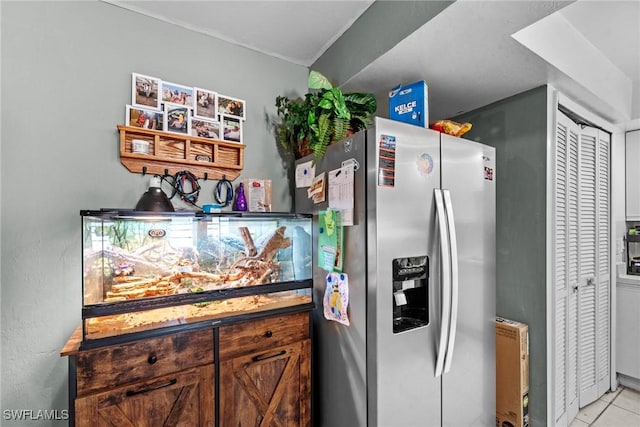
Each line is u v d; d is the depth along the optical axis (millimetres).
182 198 1716
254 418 1415
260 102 2020
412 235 1394
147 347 1194
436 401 1473
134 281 1204
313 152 1743
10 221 1349
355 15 1707
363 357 1358
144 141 1612
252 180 1904
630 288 2572
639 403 2348
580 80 1841
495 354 1837
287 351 1515
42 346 1397
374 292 1298
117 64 1582
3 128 1341
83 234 1115
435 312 1463
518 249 1979
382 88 1912
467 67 1656
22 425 1359
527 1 1146
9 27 1361
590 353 2318
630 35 1874
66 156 1456
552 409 1841
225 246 1428
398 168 1361
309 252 1695
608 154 2561
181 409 1241
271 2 1591
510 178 2031
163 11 1647
